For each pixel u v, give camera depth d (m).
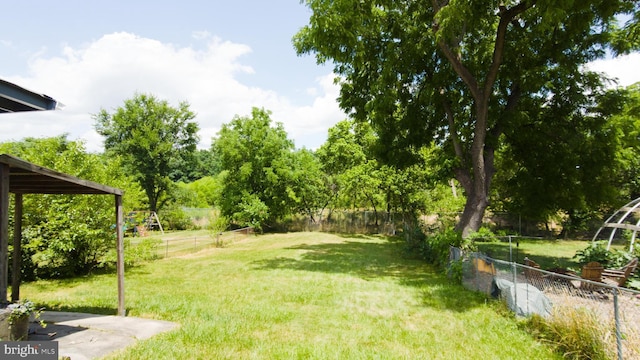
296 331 6.82
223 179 33.00
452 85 15.98
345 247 21.95
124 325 6.75
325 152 34.16
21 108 5.78
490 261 9.54
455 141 15.19
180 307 8.40
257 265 15.41
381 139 17.39
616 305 4.94
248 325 7.05
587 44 14.46
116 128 39.38
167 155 40.34
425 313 8.12
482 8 12.91
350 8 12.70
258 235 30.03
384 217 30.81
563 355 5.68
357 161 31.91
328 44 13.34
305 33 15.09
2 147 13.73
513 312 7.75
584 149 15.00
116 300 9.09
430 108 16.84
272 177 31.44
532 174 17.12
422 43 14.13
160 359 5.13
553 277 9.95
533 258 16.95
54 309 8.20
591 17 12.55
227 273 13.55
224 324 7.07
